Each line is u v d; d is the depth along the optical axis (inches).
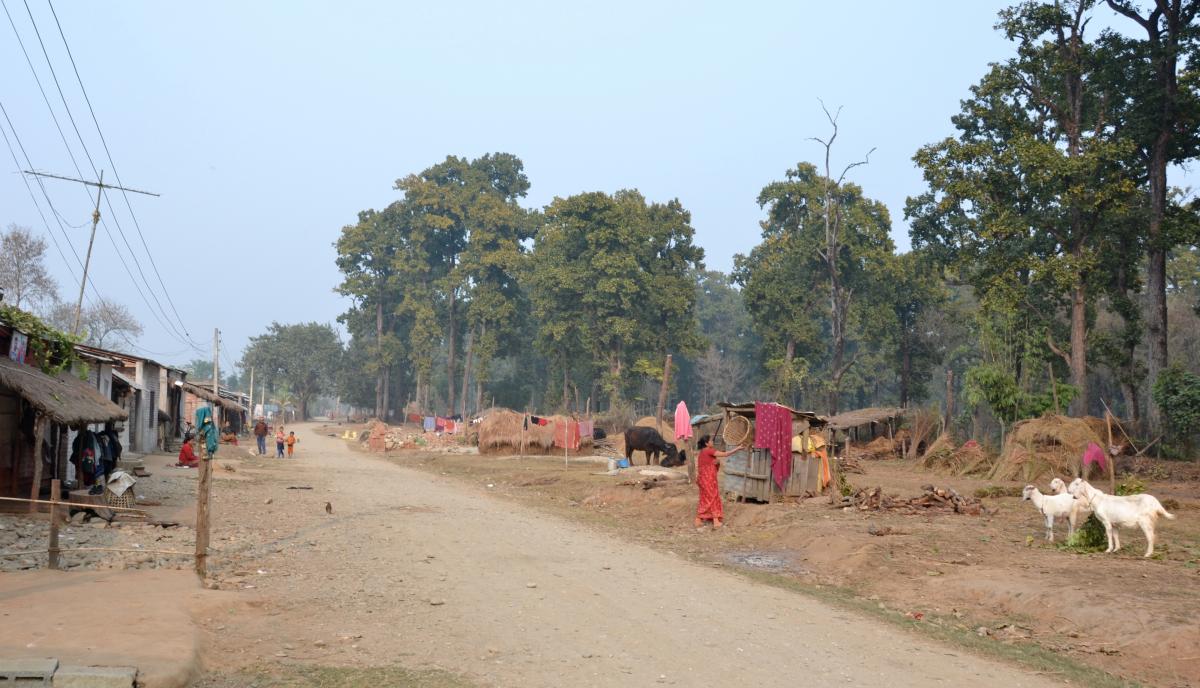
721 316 4744.1
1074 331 1513.3
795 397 3090.6
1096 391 2284.7
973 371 1451.8
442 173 4178.2
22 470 633.0
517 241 3932.1
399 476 1176.2
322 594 377.1
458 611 350.6
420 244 4128.9
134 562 423.2
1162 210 1507.1
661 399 1755.7
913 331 2709.2
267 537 544.4
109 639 267.9
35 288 2340.1
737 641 320.2
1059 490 559.8
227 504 727.1
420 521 649.0
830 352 3516.2
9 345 616.7
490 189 4092.0
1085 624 358.6
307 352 5083.7
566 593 394.9
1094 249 1560.0
